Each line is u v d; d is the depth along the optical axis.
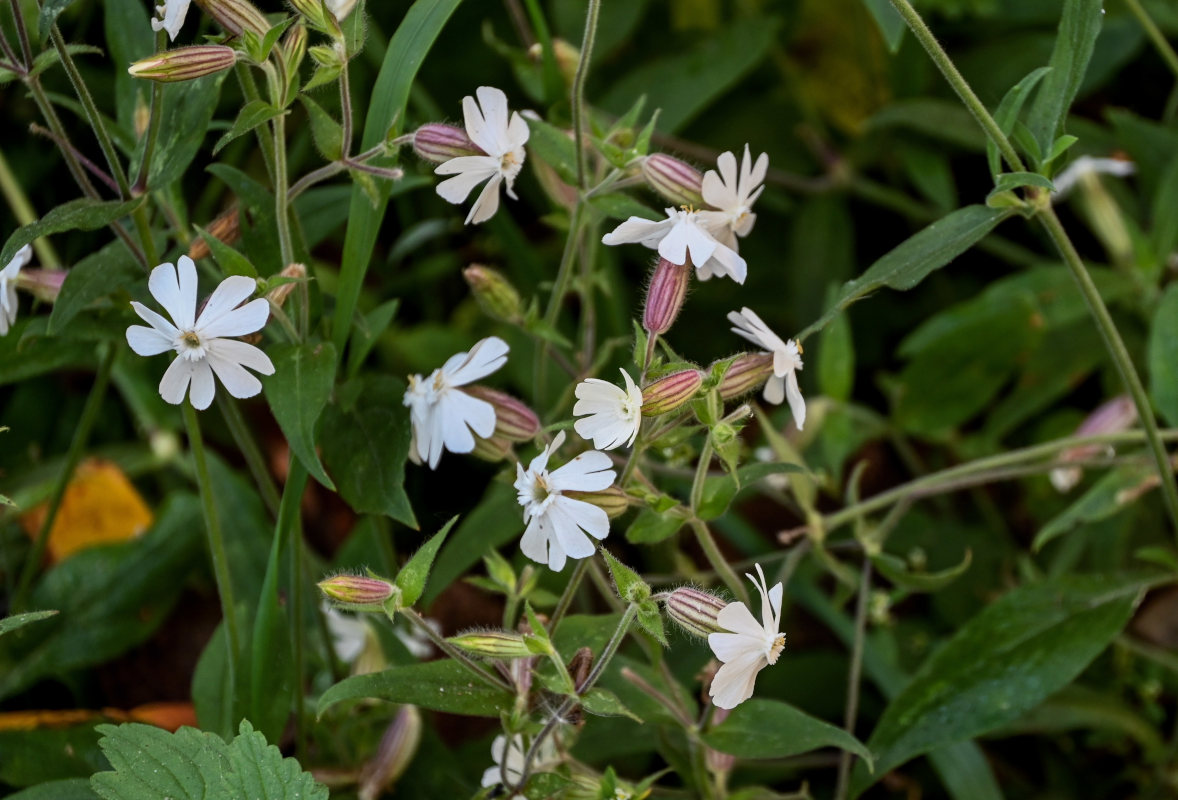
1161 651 0.84
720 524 0.88
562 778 0.73
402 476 0.74
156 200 0.77
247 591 0.84
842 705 0.86
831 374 0.88
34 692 0.85
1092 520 0.83
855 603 0.90
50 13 0.70
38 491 0.87
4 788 0.77
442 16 0.73
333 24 0.71
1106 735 0.85
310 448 0.72
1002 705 0.78
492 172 0.73
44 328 0.76
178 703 0.85
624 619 0.70
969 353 0.89
